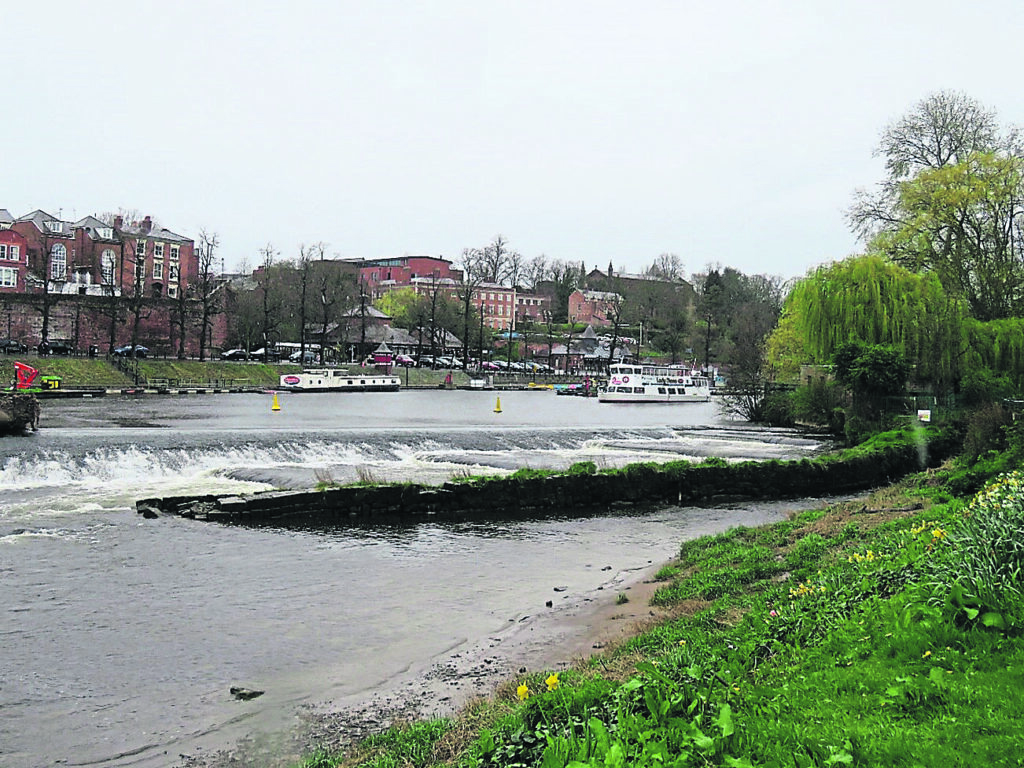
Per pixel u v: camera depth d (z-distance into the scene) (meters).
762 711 8.84
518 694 11.41
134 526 27.17
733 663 11.22
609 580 22.92
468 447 50.66
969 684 8.80
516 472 35.59
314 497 30.64
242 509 29.22
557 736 9.01
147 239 142.75
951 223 61.22
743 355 89.81
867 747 7.67
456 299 184.38
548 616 19.11
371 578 22.80
